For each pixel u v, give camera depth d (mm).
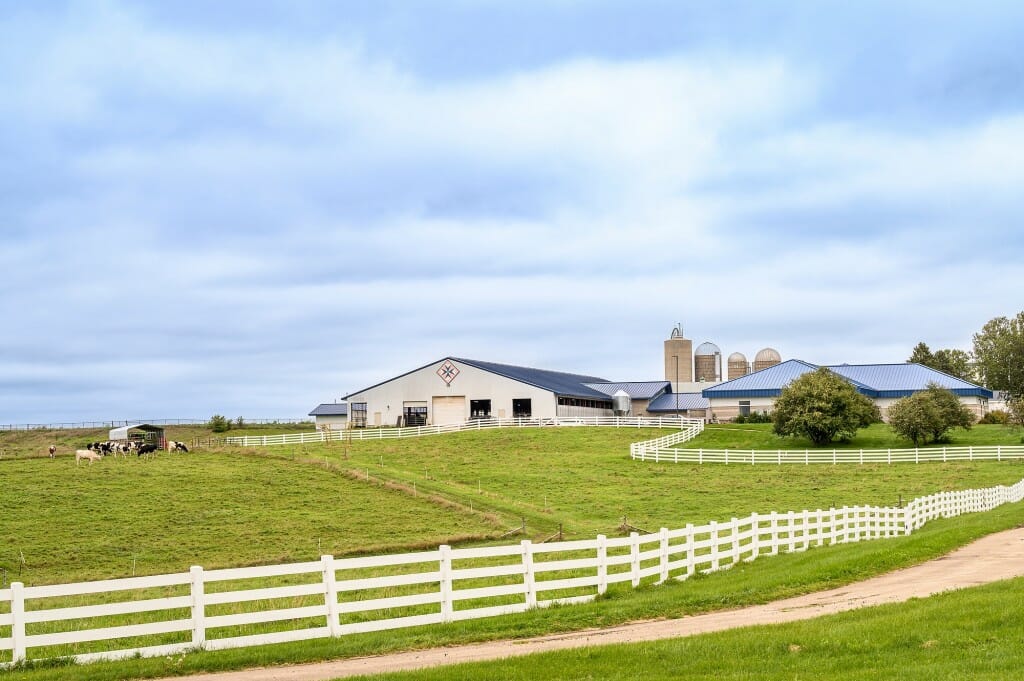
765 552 33281
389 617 22641
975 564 26109
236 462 69375
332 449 79562
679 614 20844
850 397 81000
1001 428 90750
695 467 68625
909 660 14430
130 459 70938
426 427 92438
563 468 68812
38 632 23094
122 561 41188
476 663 15438
